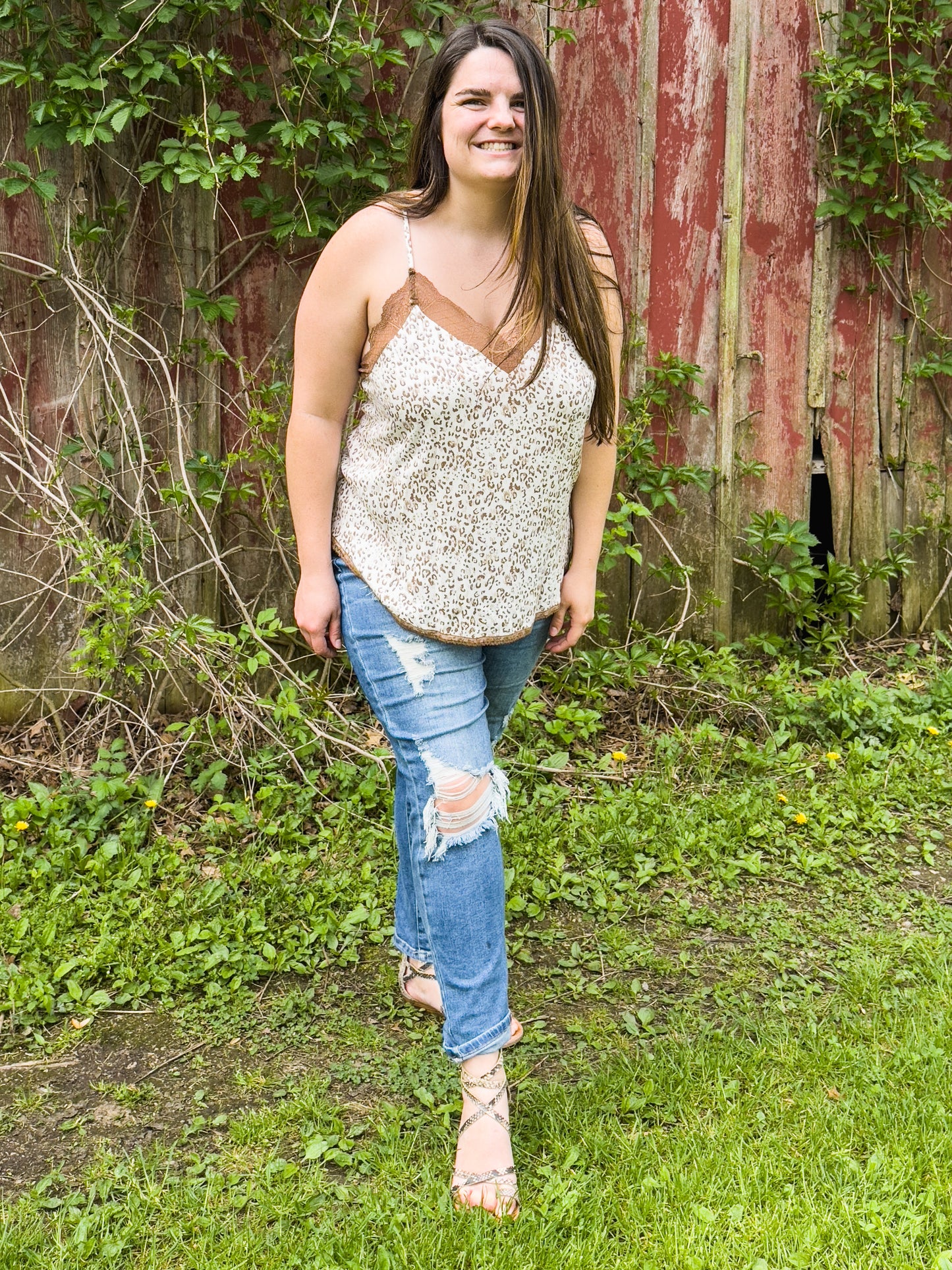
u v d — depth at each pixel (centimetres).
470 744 178
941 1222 166
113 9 301
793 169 404
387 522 176
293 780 320
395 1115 197
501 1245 165
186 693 350
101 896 264
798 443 423
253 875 273
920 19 401
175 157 296
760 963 250
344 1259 163
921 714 375
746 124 395
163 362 325
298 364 179
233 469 356
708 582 419
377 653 179
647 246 393
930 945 253
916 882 286
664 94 387
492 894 180
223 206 342
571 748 351
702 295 403
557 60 372
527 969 248
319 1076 210
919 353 429
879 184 410
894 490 438
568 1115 194
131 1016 230
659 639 382
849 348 422
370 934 256
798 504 427
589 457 193
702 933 263
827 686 377
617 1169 180
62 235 324
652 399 397
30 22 299
